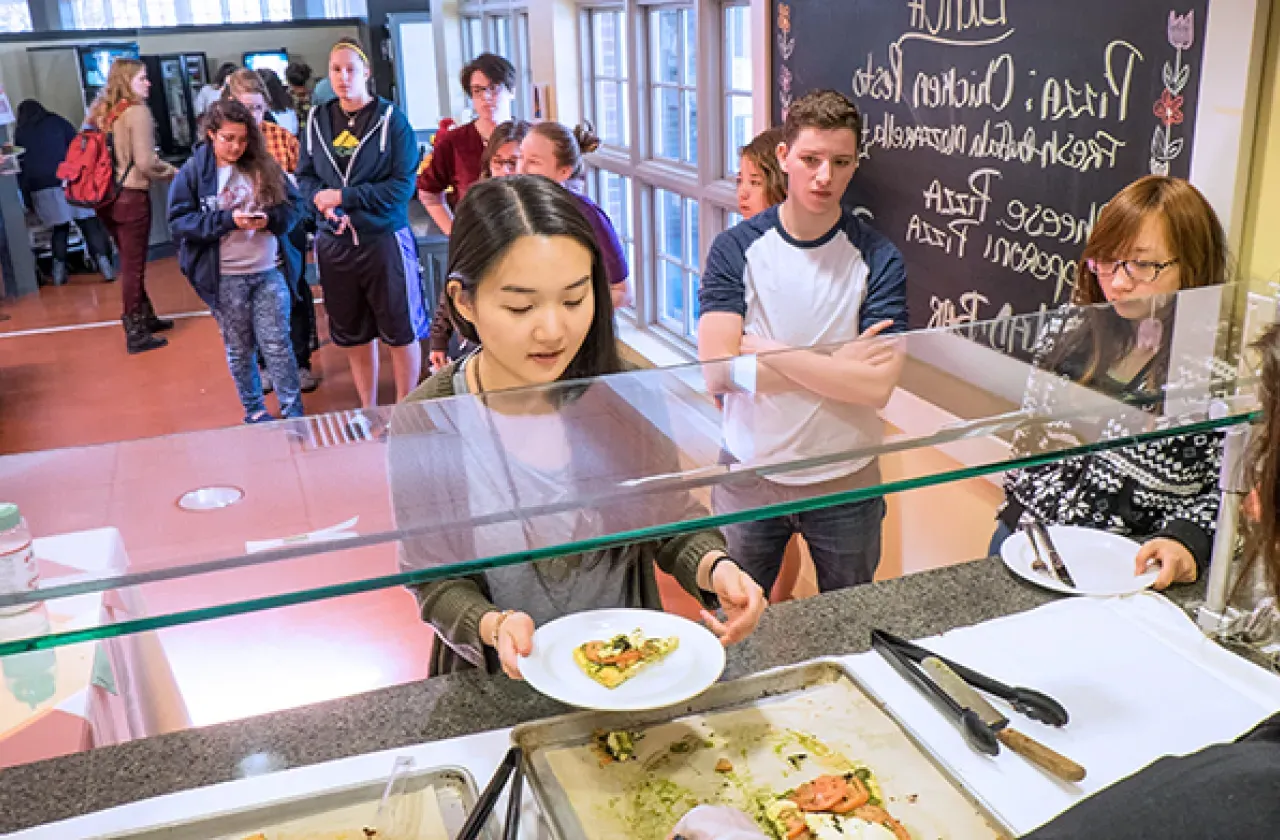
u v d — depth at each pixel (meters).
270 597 0.86
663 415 1.14
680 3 3.93
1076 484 1.55
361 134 4.26
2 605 0.82
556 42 4.93
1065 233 2.00
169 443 1.14
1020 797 0.99
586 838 0.94
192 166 4.31
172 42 6.27
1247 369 1.17
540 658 1.14
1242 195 1.65
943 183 2.33
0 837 0.97
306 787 1.03
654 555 1.37
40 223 6.63
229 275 4.44
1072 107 1.94
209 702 2.67
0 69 6.21
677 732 1.07
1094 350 1.24
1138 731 1.08
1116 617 1.27
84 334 6.13
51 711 1.41
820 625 1.31
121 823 0.99
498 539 0.92
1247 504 1.02
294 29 6.53
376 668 2.81
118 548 0.91
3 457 1.10
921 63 2.33
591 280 1.30
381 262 4.37
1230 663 1.17
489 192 1.25
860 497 1.01
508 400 1.19
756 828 0.91
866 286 2.26
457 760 1.06
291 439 1.13
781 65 2.88
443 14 6.79
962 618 1.31
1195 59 1.68
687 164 4.13
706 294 2.38
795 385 1.17
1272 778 0.56
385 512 0.97
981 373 1.22
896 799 0.98
